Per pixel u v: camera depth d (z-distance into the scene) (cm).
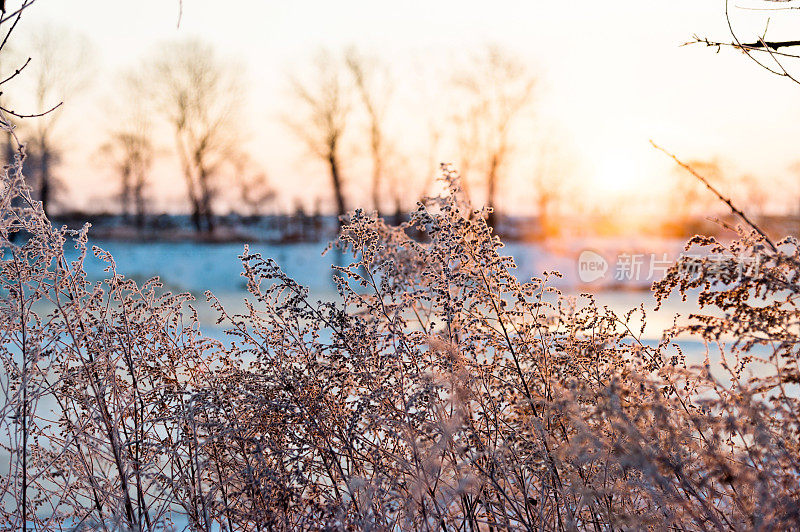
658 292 244
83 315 301
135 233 3569
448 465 256
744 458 236
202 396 272
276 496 259
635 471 236
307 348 289
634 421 230
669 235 2000
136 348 311
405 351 271
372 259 278
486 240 274
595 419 231
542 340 278
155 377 310
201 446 266
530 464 253
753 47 313
